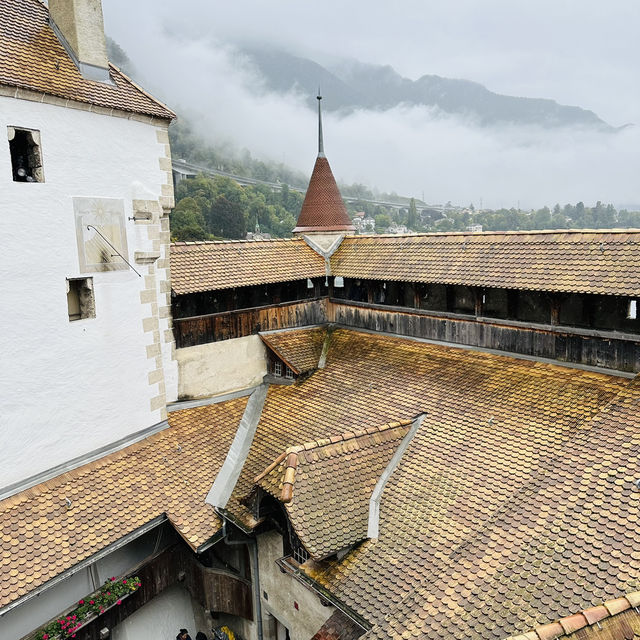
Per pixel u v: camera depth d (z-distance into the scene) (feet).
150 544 49.75
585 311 49.83
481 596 30.55
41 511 41.65
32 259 41.88
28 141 42.06
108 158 47.73
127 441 51.67
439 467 43.55
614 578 28.27
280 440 54.65
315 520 39.24
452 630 29.17
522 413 45.80
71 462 46.39
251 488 48.21
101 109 46.50
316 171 78.79
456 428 47.24
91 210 46.39
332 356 67.92
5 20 46.06
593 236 50.34
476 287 55.62
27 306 41.81
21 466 42.32
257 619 52.08
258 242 71.87
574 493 34.88
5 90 39.14
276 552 47.65
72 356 45.75
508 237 57.16
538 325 51.31
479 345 57.21
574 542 31.37
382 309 67.26
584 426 41.22
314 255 74.08
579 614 24.77
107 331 48.78
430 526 38.52
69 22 47.21
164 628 52.31
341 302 73.26
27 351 42.11
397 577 35.78
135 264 51.31
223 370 64.34
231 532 48.49
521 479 39.06
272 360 68.64
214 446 55.93
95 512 43.60
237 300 66.23
